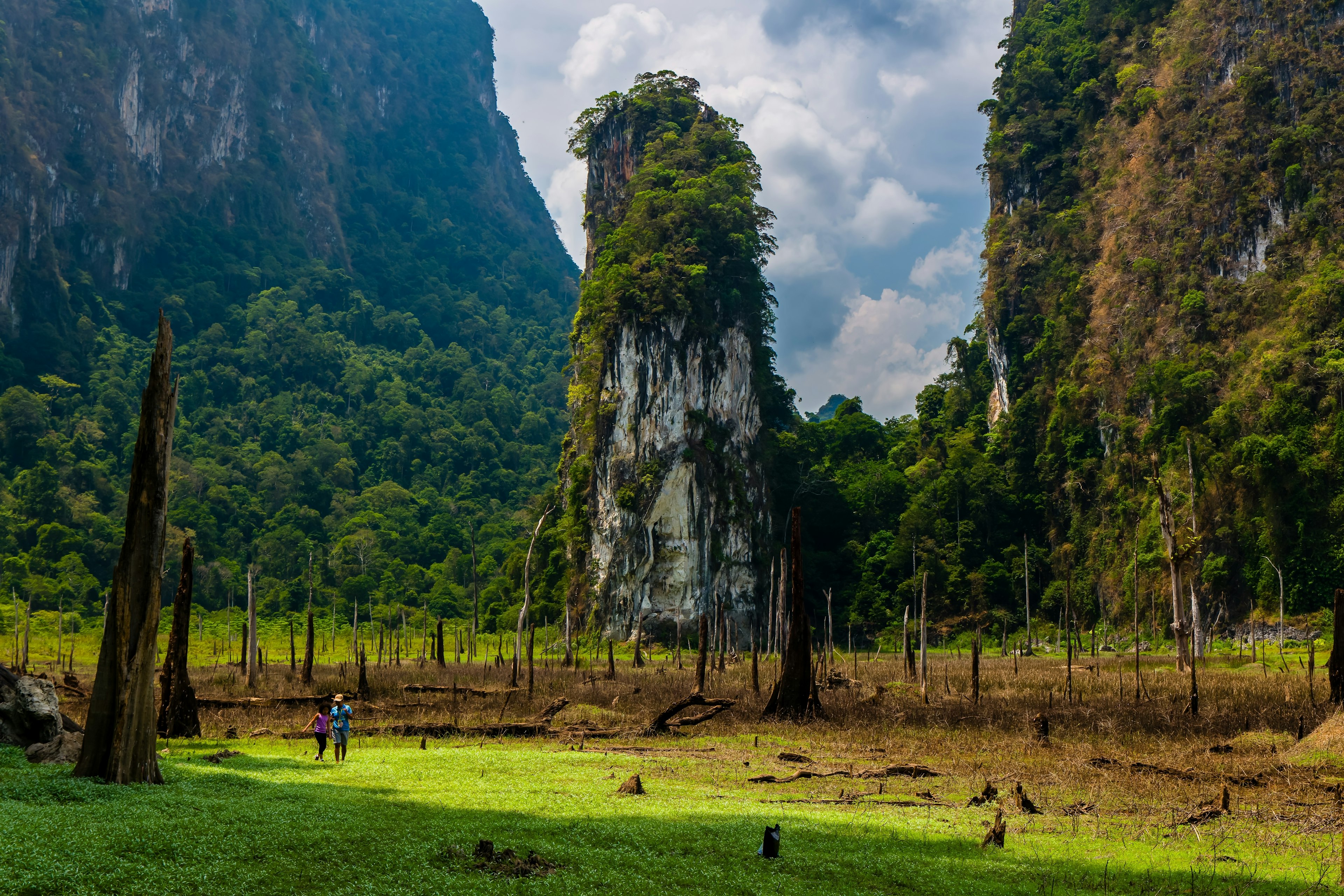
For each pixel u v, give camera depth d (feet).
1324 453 317.42
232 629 407.03
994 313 481.46
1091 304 434.71
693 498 390.63
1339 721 76.64
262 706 113.70
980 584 414.00
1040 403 443.32
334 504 605.73
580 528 417.28
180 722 89.10
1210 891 40.14
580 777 64.18
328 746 81.51
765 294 440.86
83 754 55.47
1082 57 490.49
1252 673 193.06
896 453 501.56
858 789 63.87
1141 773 70.85
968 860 44.19
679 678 183.52
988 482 439.22
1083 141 479.82
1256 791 64.90
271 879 35.81
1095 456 410.72
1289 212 374.02
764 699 130.62
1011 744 87.04
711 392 406.21
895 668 219.82
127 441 611.47
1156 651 333.62
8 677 67.87
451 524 586.04
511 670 207.92
